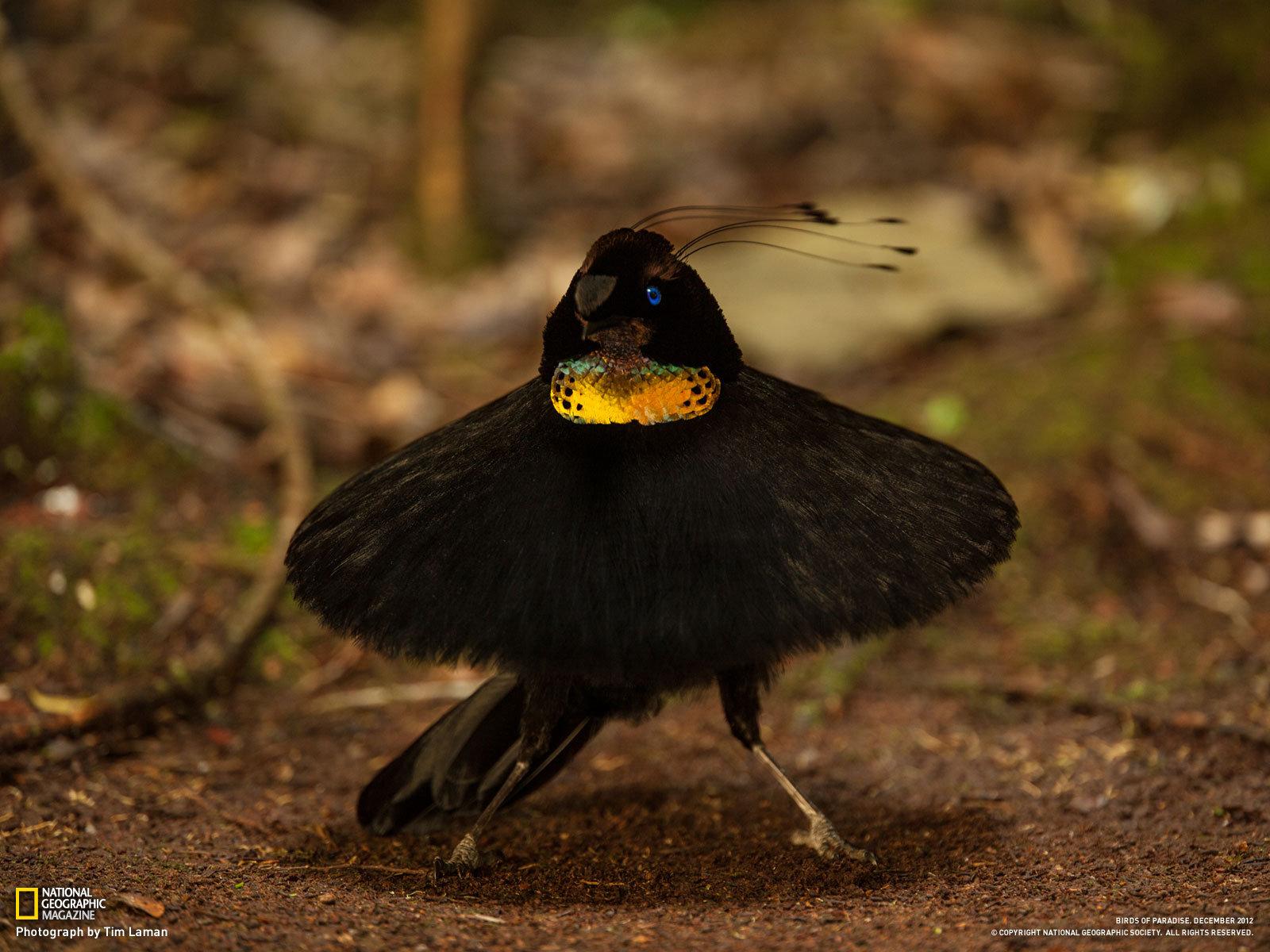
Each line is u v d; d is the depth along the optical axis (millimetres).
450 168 15641
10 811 7293
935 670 9672
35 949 5254
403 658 5613
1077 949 5500
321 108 18375
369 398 12922
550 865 6887
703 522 5504
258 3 20375
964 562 5719
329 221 16156
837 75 19734
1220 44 17594
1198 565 10938
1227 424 12281
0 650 8867
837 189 17281
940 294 14398
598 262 5586
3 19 15266
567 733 6629
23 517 10062
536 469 5672
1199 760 7957
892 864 6852
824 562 5492
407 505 5844
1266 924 5648
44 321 10914
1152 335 13367
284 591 9922
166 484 10836
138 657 9109
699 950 5656
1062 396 12477
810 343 13820
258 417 11945
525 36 21781
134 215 15695
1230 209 15414
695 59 20891
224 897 6176
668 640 5309
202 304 12594
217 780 8055
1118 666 9562
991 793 7754
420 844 7219
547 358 5848
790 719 9000
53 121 16609
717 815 7617
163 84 17812
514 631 5359
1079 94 18328
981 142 18078
